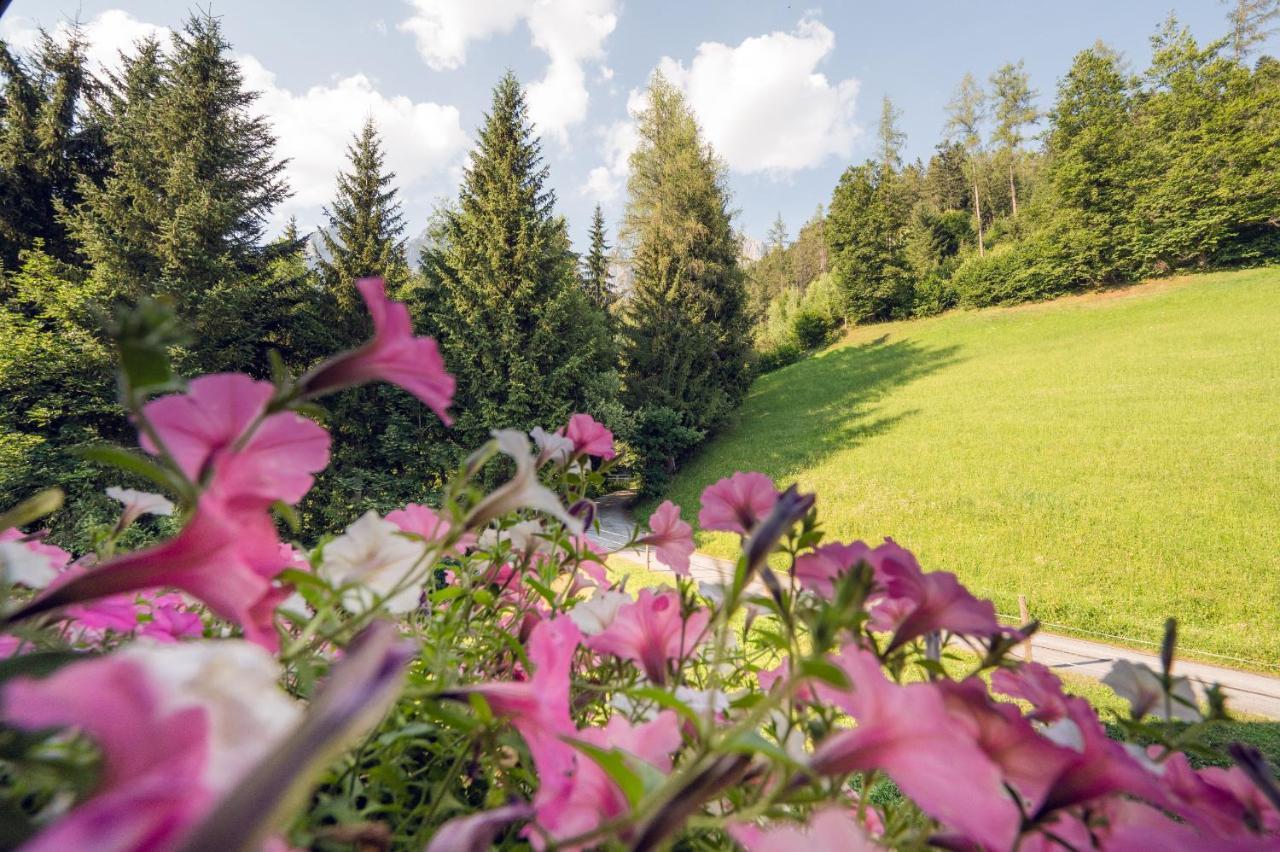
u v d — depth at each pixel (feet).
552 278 65.16
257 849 0.59
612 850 1.30
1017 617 34.76
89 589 1.26
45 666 1.38
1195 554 38.47
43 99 54.65
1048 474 53.36
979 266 122.62
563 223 68.08
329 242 58.95
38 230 52.75
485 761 2.05
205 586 1.33
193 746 0.72
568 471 3.63
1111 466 52.60
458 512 1.90
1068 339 93.76
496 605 3.07
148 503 2.61
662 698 1.33
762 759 1.78
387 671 0.77
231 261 50.29
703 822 1.30
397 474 56.85
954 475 56.54
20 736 1.04
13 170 51.75
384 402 56.29
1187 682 1.82
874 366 108.47
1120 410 64.59
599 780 1.60
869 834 2.06
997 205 171.22
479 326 60.08
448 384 1.63
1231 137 97.09
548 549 3.24
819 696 1.68
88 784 1.01
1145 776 1.30
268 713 0.80
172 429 1.38
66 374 43.65
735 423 88.79
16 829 0.99
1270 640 29.94
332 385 1.53
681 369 80.94
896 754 1.24
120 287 46.03
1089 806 1.51
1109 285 109.29
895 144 167.53
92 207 49.73
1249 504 42.80
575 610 2.84
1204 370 70.23
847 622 1.44
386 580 1.94
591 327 68.80
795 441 78.02
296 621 1.73
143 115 55.83
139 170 52.75
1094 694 22.00
